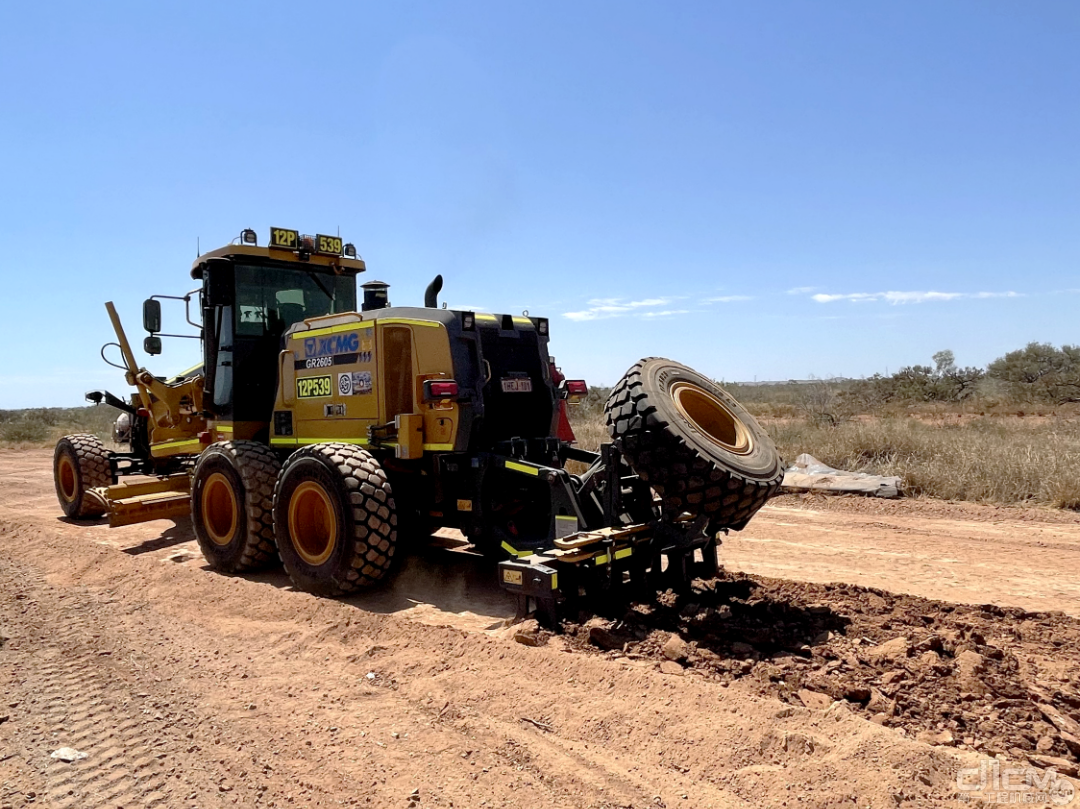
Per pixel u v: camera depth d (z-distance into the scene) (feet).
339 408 22.57
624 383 17.78
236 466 23.16
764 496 17.15
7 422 110.42
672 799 10.05
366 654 15.80
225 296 25.12
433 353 20.24
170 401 29.63
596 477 18.44
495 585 21.33
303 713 13.15
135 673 15.28
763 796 9.96
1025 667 13.76
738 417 19.42
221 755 11.72
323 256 27.50
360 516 19.42
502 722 12.53
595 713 12.48
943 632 15.23
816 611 16.66
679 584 18.62
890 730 11.21
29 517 32.99
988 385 113.29
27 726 12.93
